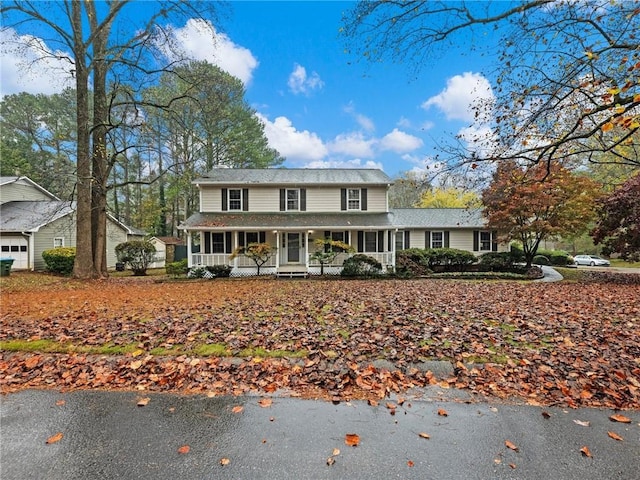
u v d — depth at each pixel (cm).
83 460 236
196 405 316
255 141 2802
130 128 1364
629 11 468
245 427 277
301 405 314
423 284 1191
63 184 1469
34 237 1767
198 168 2384
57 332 515
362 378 364
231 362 404
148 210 2825
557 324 544
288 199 1686
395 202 4116
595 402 311
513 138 579
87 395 338
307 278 1436
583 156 842
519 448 245
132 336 493
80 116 1302
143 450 247
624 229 1255
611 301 774
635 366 374
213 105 1738
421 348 434
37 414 300
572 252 3325
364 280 1360
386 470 223
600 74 486
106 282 1284
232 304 751
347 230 1634
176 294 941
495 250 2011
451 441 254
